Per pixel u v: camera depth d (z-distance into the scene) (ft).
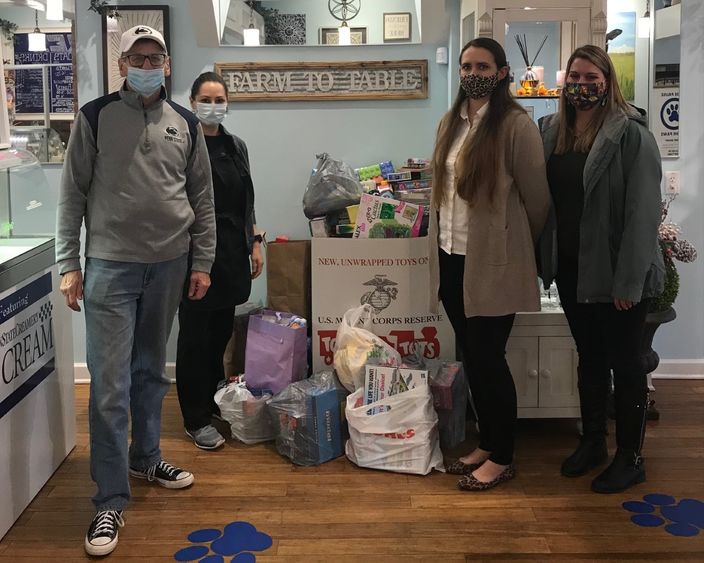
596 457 9.31
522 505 8.48
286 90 12.09
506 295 8.47
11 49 11.90
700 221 12.39
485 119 8.41
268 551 7.56
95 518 7.82
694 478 9.10
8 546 7.73
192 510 8.43
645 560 7.37
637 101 12.12
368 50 12.03
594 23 10.34
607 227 8.37
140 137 7.70
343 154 12.31
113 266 7.72
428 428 9.34
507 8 10.30
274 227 12.48
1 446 7.82
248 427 10.21
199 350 9.96
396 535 7.86
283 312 11.30
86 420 11.09
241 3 11.98
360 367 9.83
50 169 12.10
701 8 11.93
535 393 10.41
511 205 8.52
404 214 10.57
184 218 8.08
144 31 7.61
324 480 9.18
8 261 7.91
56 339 9.40
